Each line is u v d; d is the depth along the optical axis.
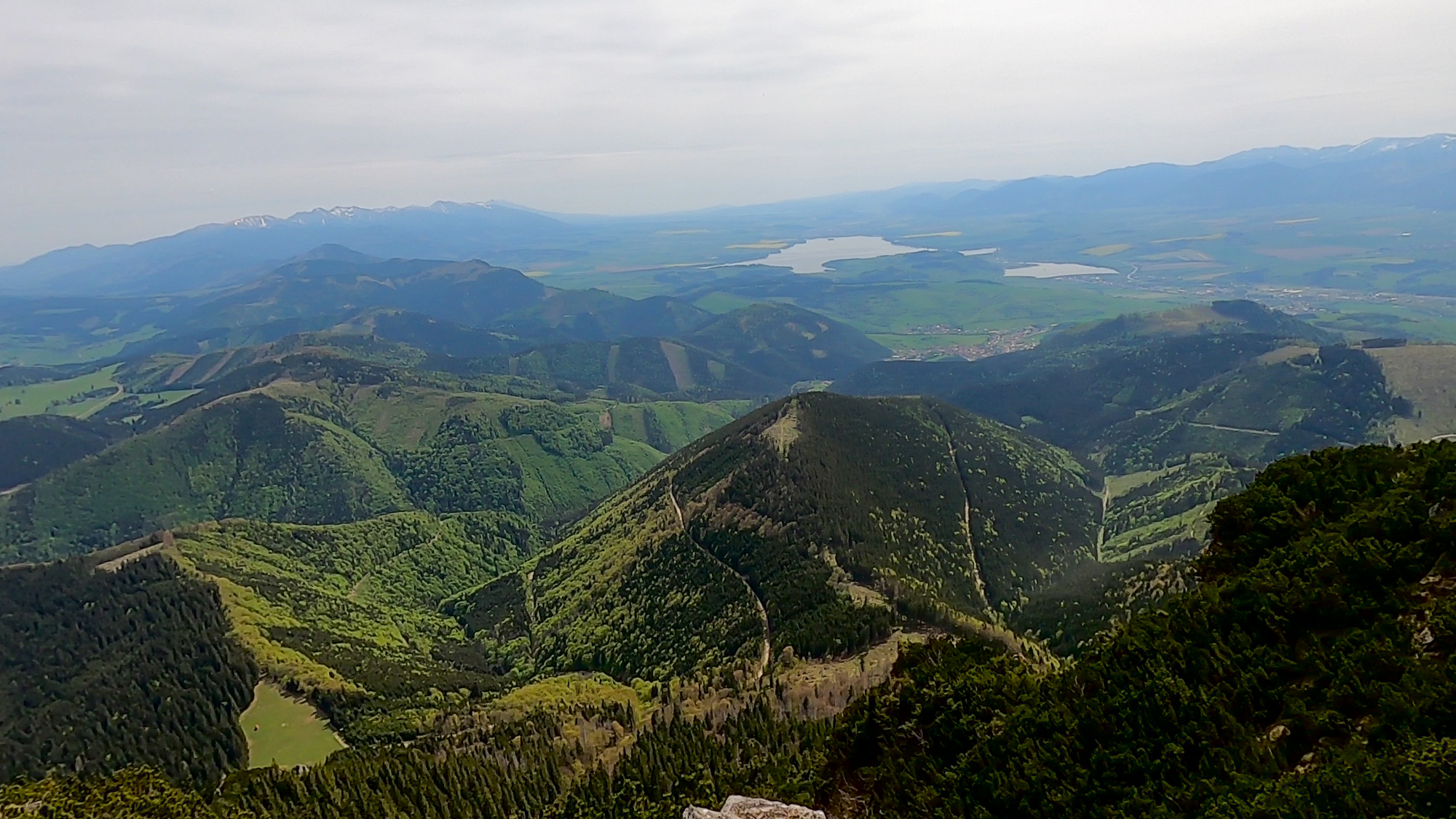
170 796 103.38
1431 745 30.12
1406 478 48.53
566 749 131.12
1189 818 34.94
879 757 59.22
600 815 102.50
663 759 113.62
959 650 71.62
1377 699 35.50
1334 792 30.52
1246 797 33.81
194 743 146.00
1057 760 43.38
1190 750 39.88
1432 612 37.72
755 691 139.38
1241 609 46.12
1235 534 55.72
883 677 126.81
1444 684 33.84
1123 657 48.94
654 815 92.81
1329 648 40.31
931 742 55.12
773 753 101.56
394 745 143.38
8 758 137.75
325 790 112.88
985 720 53.59
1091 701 46.06
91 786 102.12
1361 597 41.41
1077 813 39.66
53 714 153.88
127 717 152.25
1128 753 40.69
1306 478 54.19
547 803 114.88
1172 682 43.06
